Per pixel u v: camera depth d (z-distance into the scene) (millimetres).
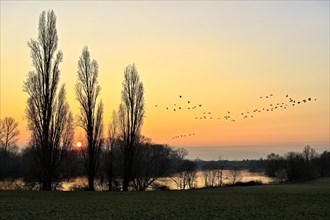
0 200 33406
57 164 47938
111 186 57219
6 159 77875
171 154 74875
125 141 55750
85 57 52750
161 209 29703
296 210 30203
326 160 128000
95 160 52375
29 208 28266
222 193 48781
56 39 48469
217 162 105000
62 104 48312
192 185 86188
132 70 56906
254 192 50719
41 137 46406
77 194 42125
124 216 25578
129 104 56438
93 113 52531
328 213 28562
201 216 26234
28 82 46812
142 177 66875
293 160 110750
